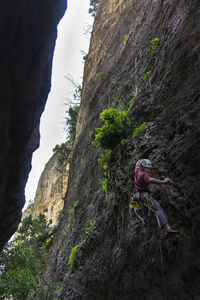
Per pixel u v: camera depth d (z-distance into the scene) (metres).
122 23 15.72
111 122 8.33
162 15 9.15
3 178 5.44
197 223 4.61
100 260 7.79
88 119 16.20
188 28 6.59
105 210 8.74
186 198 4.92
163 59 7.48
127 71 11.41
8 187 5.68
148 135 6.57
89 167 12.83
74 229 11.91
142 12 12.78
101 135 8.27
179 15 7.32
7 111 4.95
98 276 7.45
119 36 15.45
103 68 16.39
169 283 4.96
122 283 6.33
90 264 8.31
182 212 4.99
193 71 5.99
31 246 20.72
